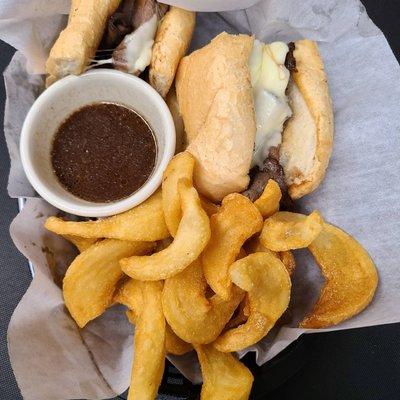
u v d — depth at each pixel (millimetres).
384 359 232
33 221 221
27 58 232
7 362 233
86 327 219
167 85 226
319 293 227
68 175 225
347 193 226
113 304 222
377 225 220
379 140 224
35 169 215
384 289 215
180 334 201
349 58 232
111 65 227
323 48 236
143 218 209
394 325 234
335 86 233
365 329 233
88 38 215
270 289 200
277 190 208
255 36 243
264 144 223
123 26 223
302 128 222
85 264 207
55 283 220
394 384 230
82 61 216
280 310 201
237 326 214
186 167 205
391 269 216
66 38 214
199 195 218
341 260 218
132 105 231
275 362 221
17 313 205
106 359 216
